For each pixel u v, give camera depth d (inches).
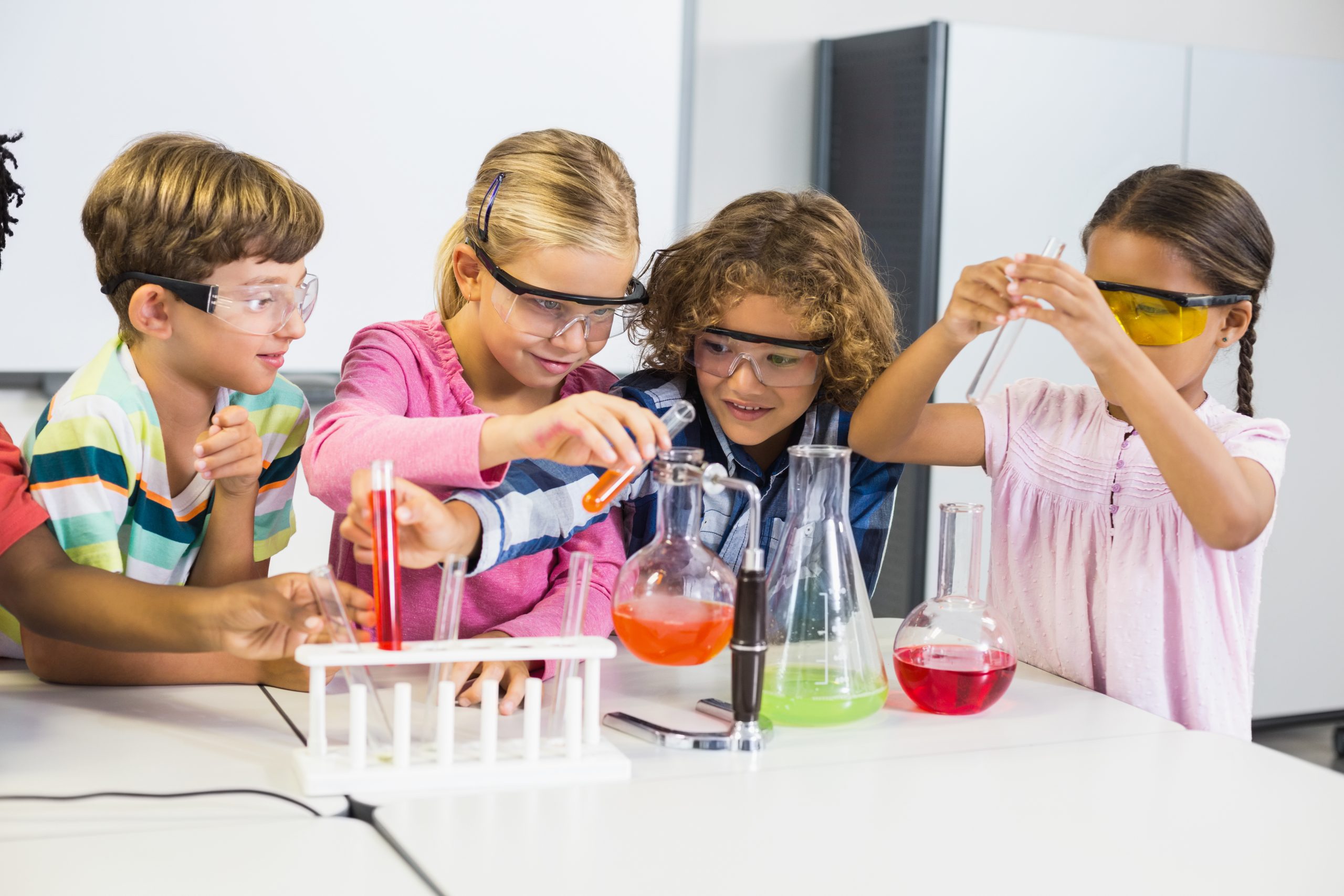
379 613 34.7
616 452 37.8
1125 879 29.5
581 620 37.2
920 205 109.5
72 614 40.1
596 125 111.1
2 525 41.6
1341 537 120.3
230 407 45.5
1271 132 117.8
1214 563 48.6
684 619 36.7
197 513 49.7
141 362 47.1
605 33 110.3
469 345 51.5
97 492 44.8
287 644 37.8
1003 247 111.6
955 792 34.8
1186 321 46.5
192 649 38.6
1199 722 48.6
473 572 40.2
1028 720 42.2
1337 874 30.0
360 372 48.2
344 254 104.1
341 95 102.4
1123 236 47.8
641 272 55.1
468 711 40.8
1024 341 110.4
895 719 41.9
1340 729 118.0
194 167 45.0
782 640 40.2
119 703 41.8
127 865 28.9
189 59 97.9
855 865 29.7
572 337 46.7
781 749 38.2
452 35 105.1
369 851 30.0
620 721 39.7
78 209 96.4
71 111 95.3
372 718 38.6
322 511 101.9
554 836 31.0
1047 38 110.4
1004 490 53.3
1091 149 113.2
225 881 28.1
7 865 28.6
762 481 53.8
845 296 49.8
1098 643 50.7
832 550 40.3
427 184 106.1
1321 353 119.2
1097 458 51.0
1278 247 117.6
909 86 110.7
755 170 121.3
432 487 43.1
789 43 121.1
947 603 42.8
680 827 31.8
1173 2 137.0
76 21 94.5
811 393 51.0
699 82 118.3
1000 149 110.3
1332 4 142.6
